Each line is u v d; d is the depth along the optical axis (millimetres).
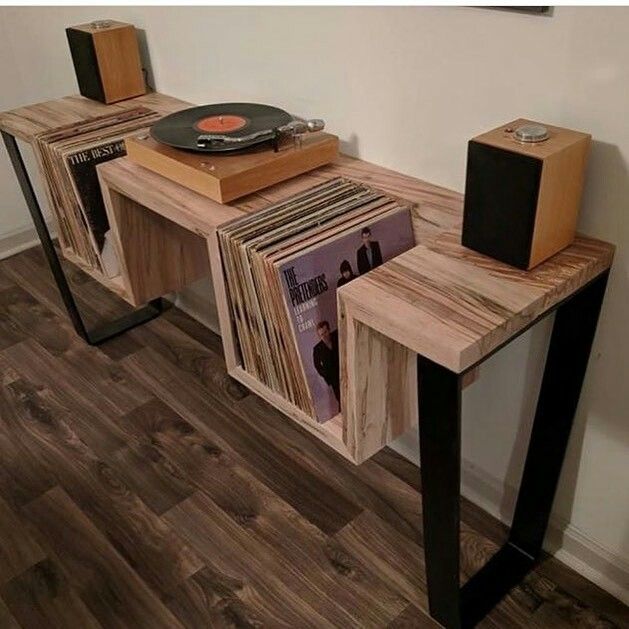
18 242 2422
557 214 849
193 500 1459
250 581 1294
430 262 881
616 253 926
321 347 1005
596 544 1230
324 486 1475
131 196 1195
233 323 1107
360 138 1204
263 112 1235
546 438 1132
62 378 1816
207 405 1702
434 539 1031
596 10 815
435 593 1140
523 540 1292
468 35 959
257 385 1133
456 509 949
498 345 786
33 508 1460
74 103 1568
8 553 1369
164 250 1445
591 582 1260
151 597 1275
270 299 965
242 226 1010
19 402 1741
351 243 978
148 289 1467
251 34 1287
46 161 1394
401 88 1088
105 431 1643
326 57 1178
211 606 1255
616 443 1100
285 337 987
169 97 1571
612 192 896
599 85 853
